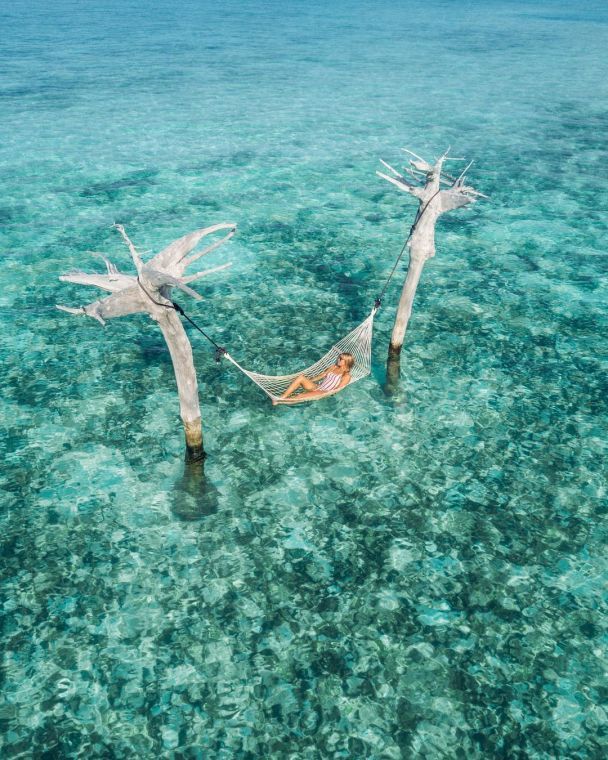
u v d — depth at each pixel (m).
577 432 11.29
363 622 7.99
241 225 19.61
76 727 6.82
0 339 13.64
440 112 33.09
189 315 14.86
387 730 6.84
